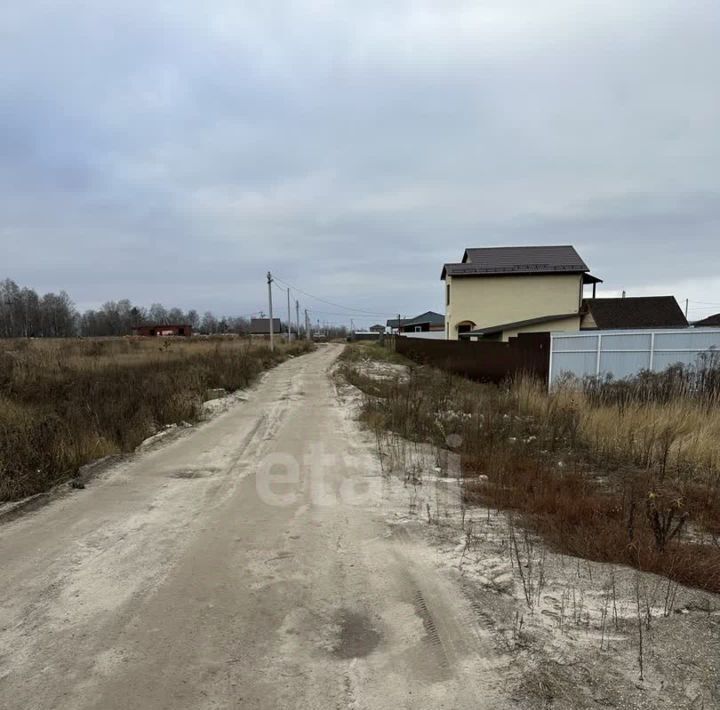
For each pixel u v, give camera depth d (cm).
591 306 2888
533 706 213
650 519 366
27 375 1146
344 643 265
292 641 267
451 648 257
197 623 285
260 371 2169
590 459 661
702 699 212
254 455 712
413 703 218
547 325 2783
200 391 1290
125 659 252
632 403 852
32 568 358
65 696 225
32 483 546
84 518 462
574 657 244
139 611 299
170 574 348
